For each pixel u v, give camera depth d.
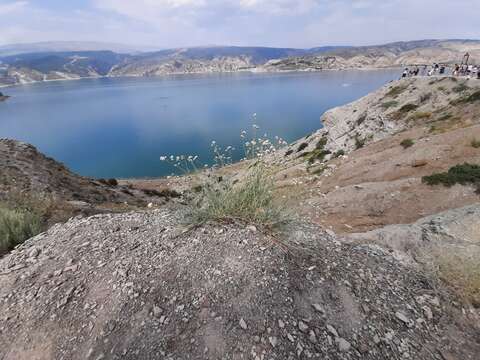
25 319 3.73
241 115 135.12
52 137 115.12
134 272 4.04
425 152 21.14
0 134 120.31
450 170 15.38
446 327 3.83
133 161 81.44
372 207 15.78
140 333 3.30
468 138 20.33
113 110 179.38
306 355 3.11
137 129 124.81
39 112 177.88
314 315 3.55
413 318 3.85
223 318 3.38
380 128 37.97
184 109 168.50
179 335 3.24
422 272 4.93
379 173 21.78
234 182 5.12
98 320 3.53
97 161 83.06
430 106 35.06
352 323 3.56
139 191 28.09
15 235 6.13
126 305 3.62
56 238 5.24
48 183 17.41
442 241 6.01
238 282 3.78
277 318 3.42
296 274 4.03
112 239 4.89
